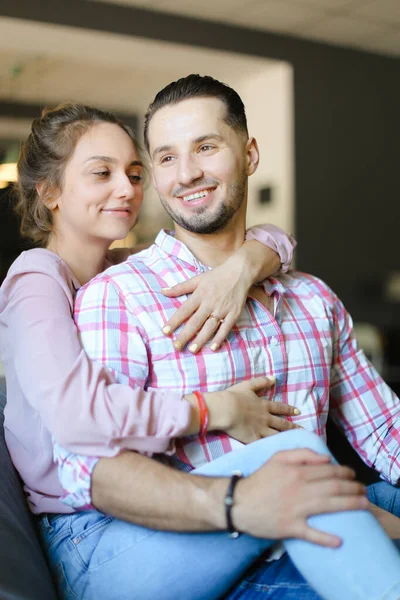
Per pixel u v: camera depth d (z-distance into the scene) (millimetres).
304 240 6387
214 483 1106
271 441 1174
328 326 1538
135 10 5219
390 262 6973
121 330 1304
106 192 1705
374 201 6844
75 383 1188
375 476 1855
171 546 1139
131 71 6695
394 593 998
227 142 1435
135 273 1387
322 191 6465
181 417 1190
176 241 1453
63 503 1295
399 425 1601
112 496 1144
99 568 1193
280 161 6348
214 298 1344
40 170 1733
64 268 1477
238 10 5406
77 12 4965
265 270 1455
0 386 1899
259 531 1067
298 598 1123
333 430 1842
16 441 1449
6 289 1413
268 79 6375
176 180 1427
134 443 1180
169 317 1346
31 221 1830
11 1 4699
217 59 5875
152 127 1454
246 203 1541
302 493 1052
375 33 6141
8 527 1144
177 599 1141
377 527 1062
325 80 6410
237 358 1363
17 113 7445
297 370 1442
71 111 1736
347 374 1642
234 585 1200
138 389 1216
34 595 998
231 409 1256
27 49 5453
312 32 6074
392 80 6902
